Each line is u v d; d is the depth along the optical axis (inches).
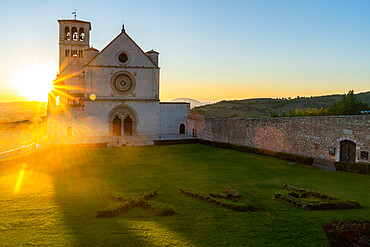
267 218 525.3
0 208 614.5
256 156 1489.9
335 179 920.9
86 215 561.3
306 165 1210.0
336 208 588.1
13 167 1219.9
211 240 427.5
